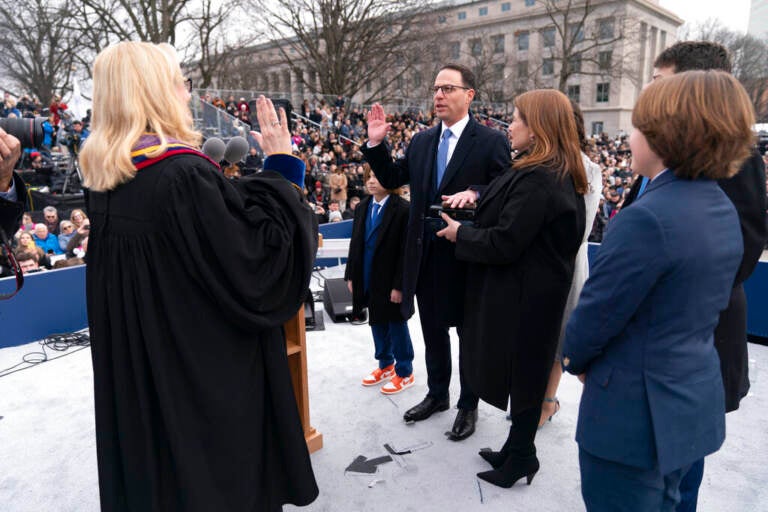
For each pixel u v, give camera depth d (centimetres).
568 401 276
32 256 464
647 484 116
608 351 118
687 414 110
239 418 121
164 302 114
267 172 131
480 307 189
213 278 113
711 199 109
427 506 195
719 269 108
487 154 221
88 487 217
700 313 109
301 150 1227
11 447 248
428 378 262
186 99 128
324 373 322
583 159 197
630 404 112
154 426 118
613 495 120
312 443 232
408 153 245
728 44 3978
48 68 2323
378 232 280
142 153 113
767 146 1695
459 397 267
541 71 4062
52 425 269
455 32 4297
